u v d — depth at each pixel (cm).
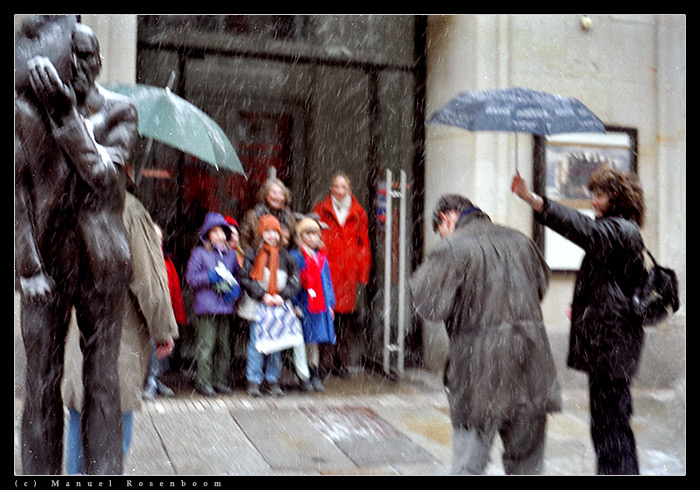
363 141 772
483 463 328
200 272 592
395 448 471
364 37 758
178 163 721
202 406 562
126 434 326
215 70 742
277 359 607
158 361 582
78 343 312
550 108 455
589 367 355
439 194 722
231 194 750
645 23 725
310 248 618
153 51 711
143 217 326
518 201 688
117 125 257
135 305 325
